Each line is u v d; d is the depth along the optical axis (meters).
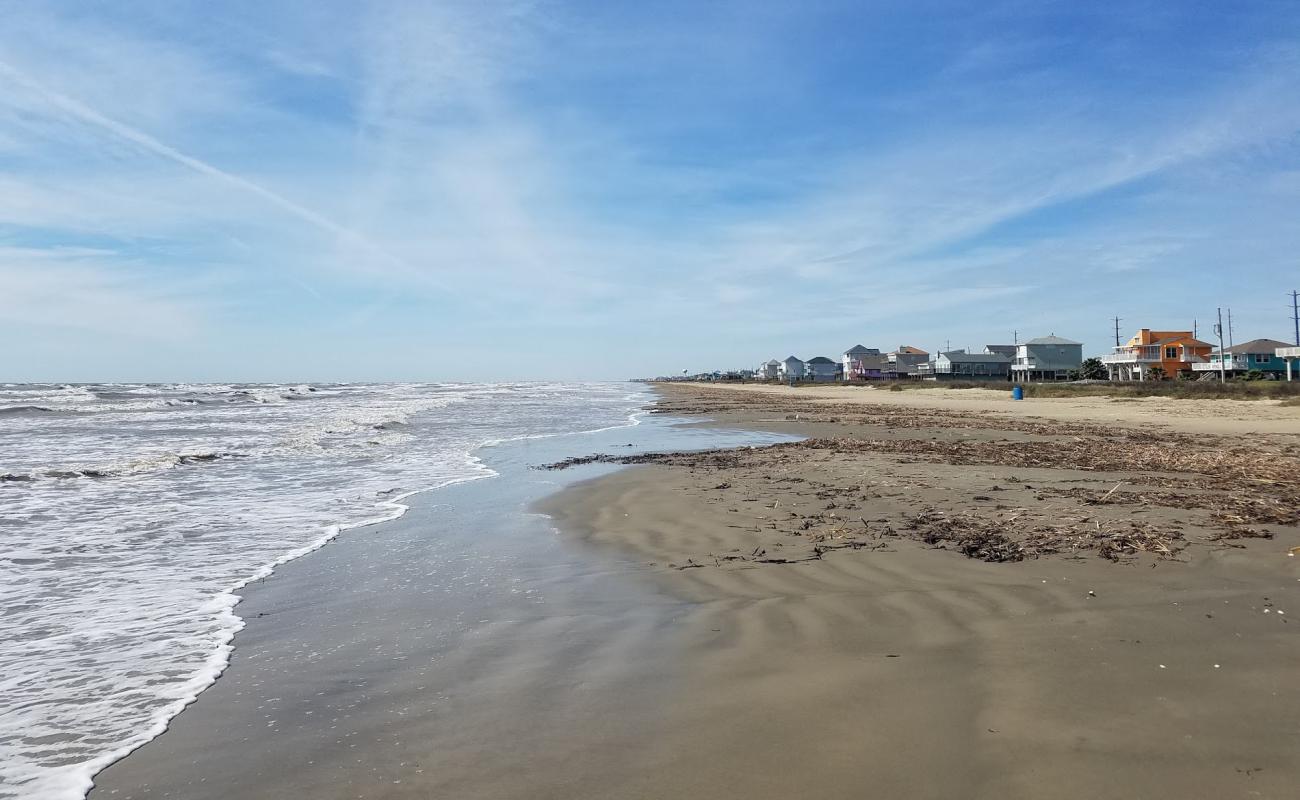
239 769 3.63
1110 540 7.76
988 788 3.20
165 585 7.09
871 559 7.41
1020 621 5.37
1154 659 4.57
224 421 34.88
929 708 4.01
